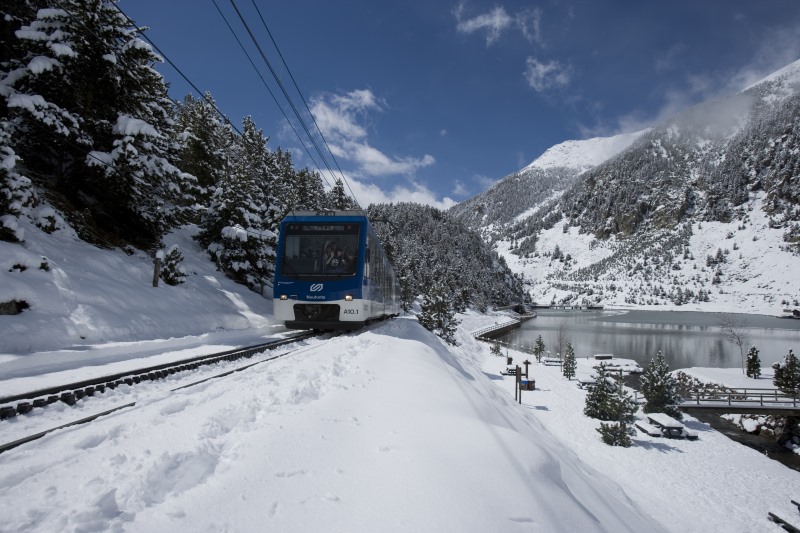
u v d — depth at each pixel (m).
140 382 6.56
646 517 8.53
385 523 2.71
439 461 3.77
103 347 9.37
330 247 14.43
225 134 37.38
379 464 3.57
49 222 13.86
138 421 4.26
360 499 2.98
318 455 3.62
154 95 18.42
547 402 32.56
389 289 23.92
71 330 10.09
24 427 4.28
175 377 7.07
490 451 4.23
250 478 3.08
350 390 6.00
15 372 7.02
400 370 8.11
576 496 4.89
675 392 32.62
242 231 21.69
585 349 82.12
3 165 10.85
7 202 11.09
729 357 73.19
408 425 4.66
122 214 17.42
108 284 13.22
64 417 4.71
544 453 4.96
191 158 27.38
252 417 4.54
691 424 30.16
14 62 13.75
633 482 19.09
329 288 13.93
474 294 127.19
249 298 21.58
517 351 67.56
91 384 6.14
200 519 2.54
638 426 28.14
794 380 38.88
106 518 2.47
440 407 5.70
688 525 15.44
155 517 2.52
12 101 12.30
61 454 3.40
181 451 3.32
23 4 14.17
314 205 55.53
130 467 3.14
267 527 2.53
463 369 16.27
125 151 14.80
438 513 2.90
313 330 17.30
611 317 178.62
